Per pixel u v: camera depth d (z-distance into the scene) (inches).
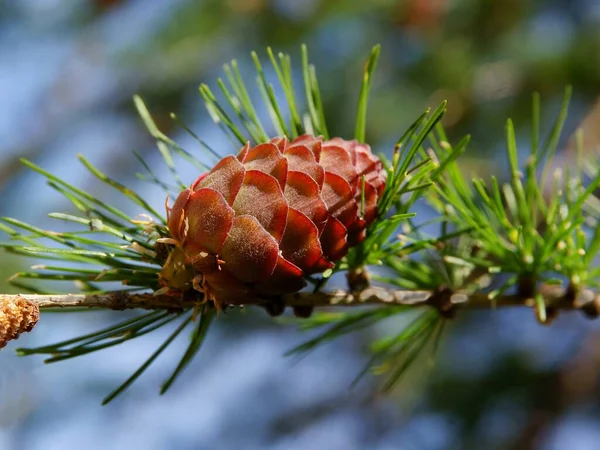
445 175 8.2
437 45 17.9
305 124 8.0
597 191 10.3
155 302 7.2
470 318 17.5
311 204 7.2
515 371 17.2
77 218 7.1
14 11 18.7
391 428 18.5
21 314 6.7
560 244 8.1
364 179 7.3
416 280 8.2
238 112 7.9
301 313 7.9
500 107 17.6
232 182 7.1
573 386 17.1
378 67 18.1
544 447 17.1
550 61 17.4
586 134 15.2
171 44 18.5
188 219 7.1
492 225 8.3
